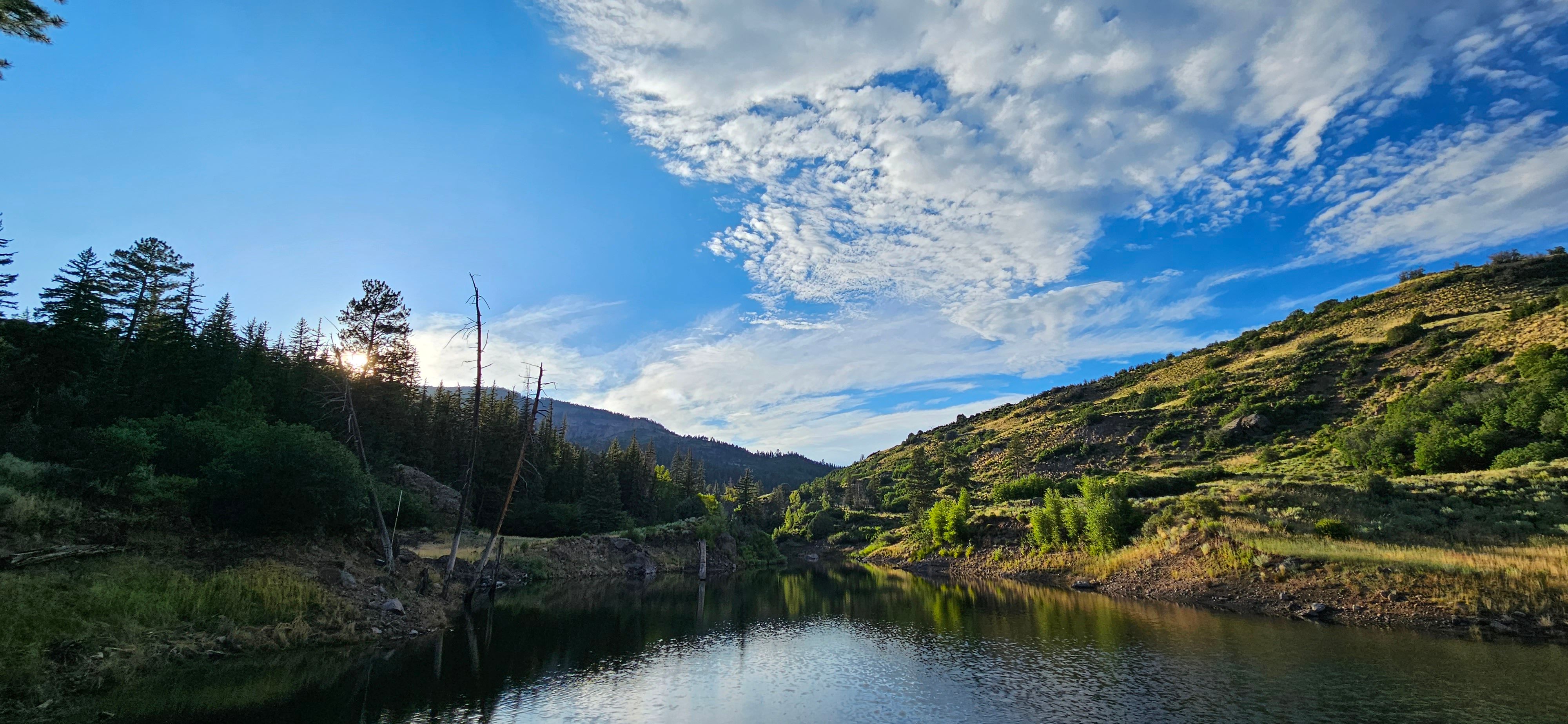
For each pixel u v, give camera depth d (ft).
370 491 94.32
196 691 46.16
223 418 112.06
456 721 43.27
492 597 108.58
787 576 182.80
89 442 74.64
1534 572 71.67
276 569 66.80
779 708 48.24
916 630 82.74
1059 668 59.11
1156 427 308.19
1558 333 200.64
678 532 220.23
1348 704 45.44
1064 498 192.65
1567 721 41.06
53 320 119.44
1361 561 85.87
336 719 42.52
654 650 70.69
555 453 279.28
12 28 44.65
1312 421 249.75
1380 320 349.00
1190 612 87.15
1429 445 149.59
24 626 44.14
